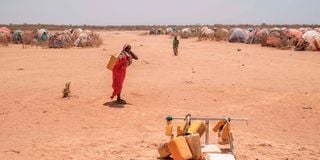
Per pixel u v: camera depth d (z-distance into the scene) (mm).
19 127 11719
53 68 25422
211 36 60594
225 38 59531
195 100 15586
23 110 13844
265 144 10227
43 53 36031
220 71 23844
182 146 7961
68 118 12844
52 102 15008
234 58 31797
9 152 9180
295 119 13203
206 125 9203
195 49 40906
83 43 44281
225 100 15664
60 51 38219
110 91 17125
